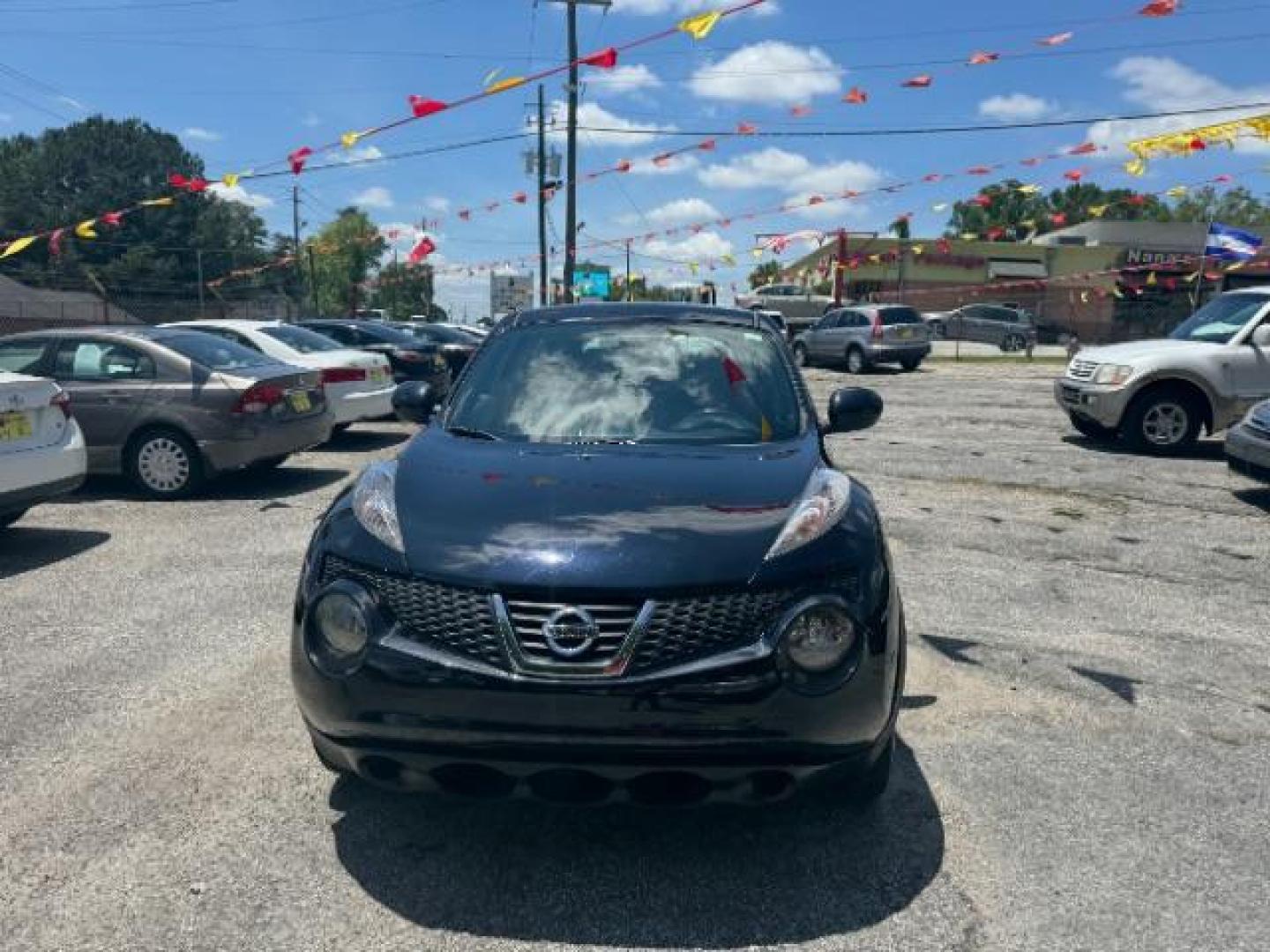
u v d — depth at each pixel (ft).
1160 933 8.40
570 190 91.40
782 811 10.29
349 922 8.42
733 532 8.97
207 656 14.65
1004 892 8.95
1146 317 128.26
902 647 9.49
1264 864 9.48
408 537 9.14
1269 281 99.19
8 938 8.18
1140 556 21.16
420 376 45.03
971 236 69.31
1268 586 19.12
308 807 10.30
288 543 21.48
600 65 31.99
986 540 22.40
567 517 9.19
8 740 11.82
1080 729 12.50
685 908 8.66
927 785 10.94
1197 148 39.14
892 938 8.29
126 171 229.86
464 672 8.27
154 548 21.01
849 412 13.62
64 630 15.76
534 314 14.67
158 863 9.26
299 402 28.37
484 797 8.66
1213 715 13.02
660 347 13.41
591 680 8.13
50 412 21.16
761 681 8.24
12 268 212.64
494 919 8.49
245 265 229.86
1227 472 31.32
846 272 141.38
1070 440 38.60
